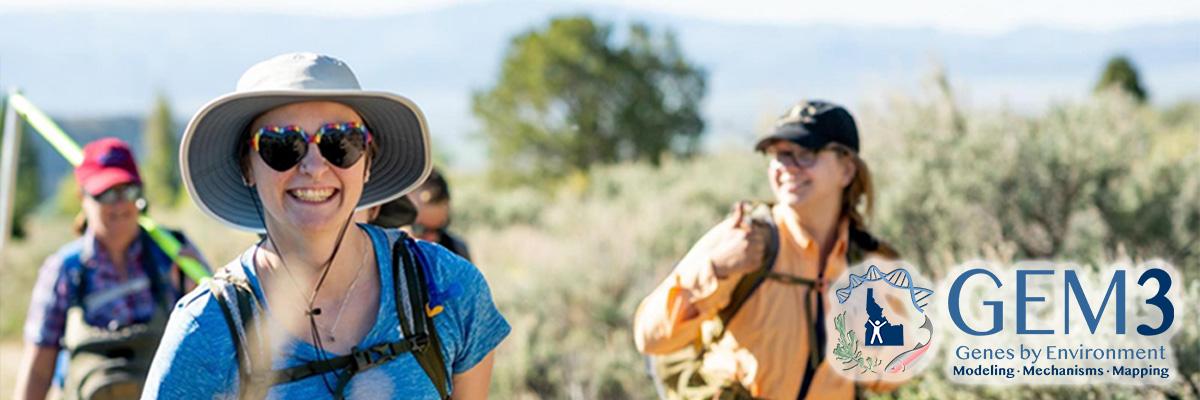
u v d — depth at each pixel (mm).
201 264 4840
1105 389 4957
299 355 2490
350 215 2572
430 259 2650
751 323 3973
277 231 2531
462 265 2695
